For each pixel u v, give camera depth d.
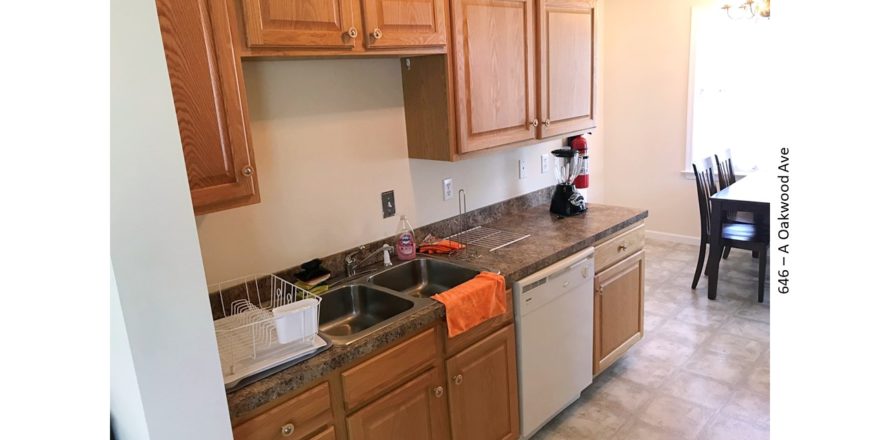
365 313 2.08
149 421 1.06
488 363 2.04
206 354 1.13
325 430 1.55
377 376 1.64
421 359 1.77
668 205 4.83
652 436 2.37
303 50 1.66
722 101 4.39
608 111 4.96
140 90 0.97
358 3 1.77
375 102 2.28
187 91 1.43
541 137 2.69
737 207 3.45
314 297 1.81
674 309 3.60
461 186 2.76
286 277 2.05
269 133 1.95
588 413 2.56
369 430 1.65
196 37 1.43
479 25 2.24
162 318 1.05
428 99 2.27
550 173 3.36
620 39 4.73
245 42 1.54
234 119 1.53
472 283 1.96
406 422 1.76
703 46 4.36
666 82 4.57
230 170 1.55
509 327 2.11
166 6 1.36
